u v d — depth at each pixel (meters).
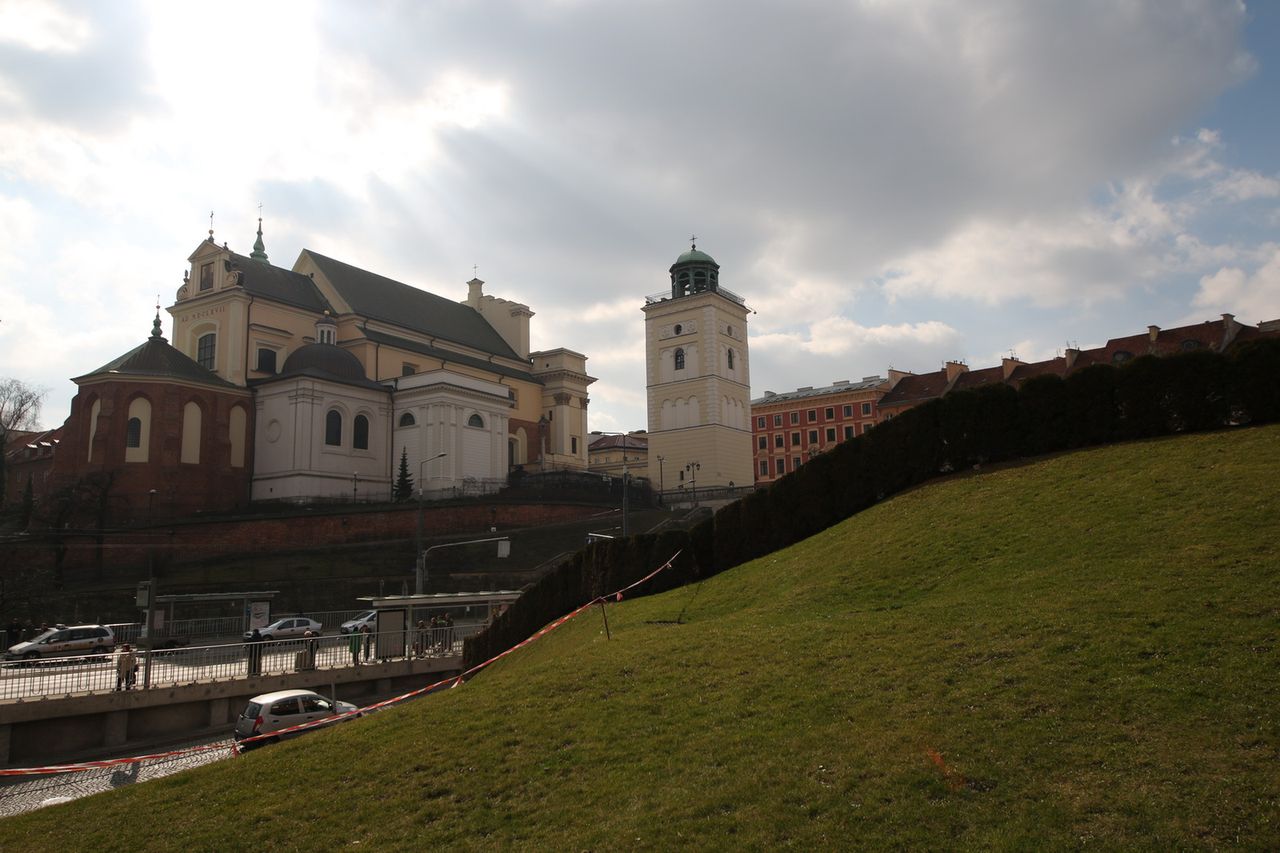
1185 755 11.27
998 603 17.75
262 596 54.00
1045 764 11.70
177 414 73.19
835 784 12.20
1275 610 14.22
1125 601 15.98
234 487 77.12
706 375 103.12
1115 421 26.72
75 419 71.31
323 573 65.00
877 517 27.03
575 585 31.81
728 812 12.09
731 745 13.93
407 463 83.88
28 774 27.62
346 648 45.75
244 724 26.34
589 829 12.33
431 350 95.44
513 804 13.48
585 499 86.94
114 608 57.09
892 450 29.33
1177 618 14.77
